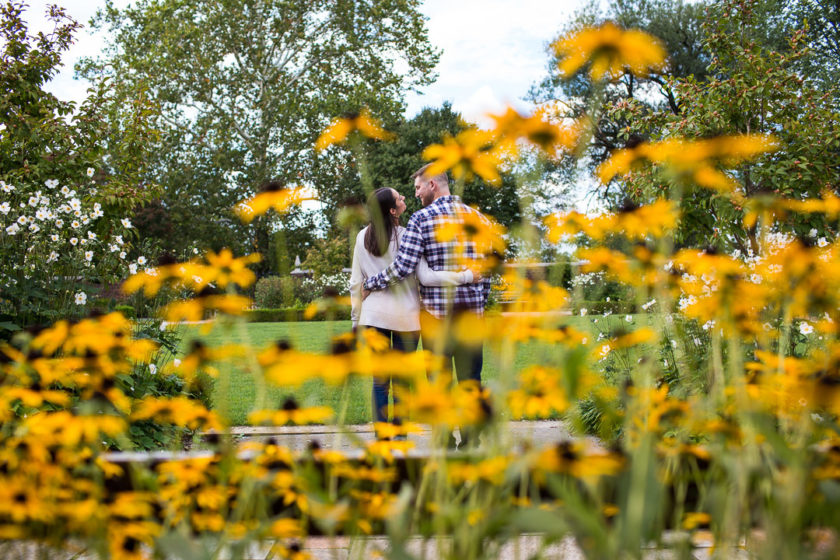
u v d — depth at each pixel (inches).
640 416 39.6
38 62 249.6
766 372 40.6
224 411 36.2
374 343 43.0
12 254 159.5
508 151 35.4
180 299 161.9
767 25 626.2
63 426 35.6
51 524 33.0
